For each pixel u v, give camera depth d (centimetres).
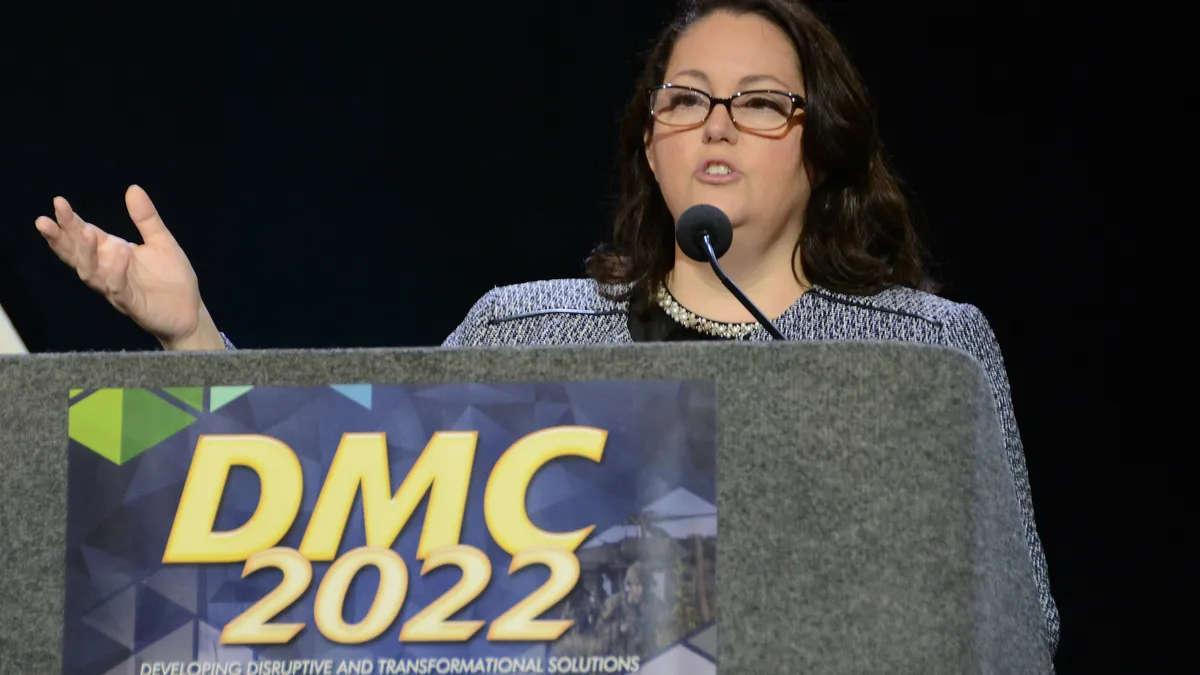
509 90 773
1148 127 712
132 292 293
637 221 388
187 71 747
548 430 195
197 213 746
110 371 200
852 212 377
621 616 191
